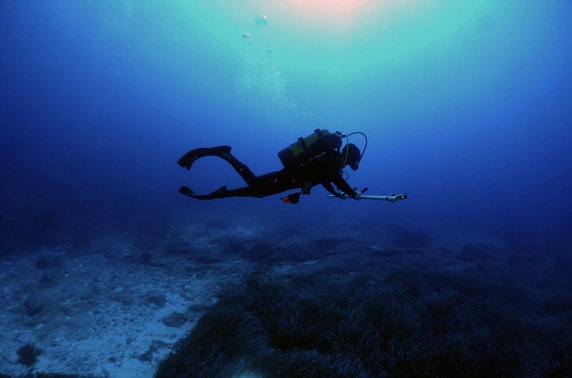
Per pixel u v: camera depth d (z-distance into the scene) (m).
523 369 6.07
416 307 8.81
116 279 10.95
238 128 100.50
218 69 78.81
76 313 8.41
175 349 6.71
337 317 7.07
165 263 12.75
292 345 6.29
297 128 99.88
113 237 15.89
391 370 5.82
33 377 5.80
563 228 32.50
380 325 7.20
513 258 17.67
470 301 9.67
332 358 5.54
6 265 11.20
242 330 6.30
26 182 25.77
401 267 13.33
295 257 14.91
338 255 15.84
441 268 13.77
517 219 38.59
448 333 7.72
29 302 8.56
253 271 11.05
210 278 11.55
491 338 7.11
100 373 6.25
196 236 17.44
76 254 13.00
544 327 8.11
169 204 26.64
